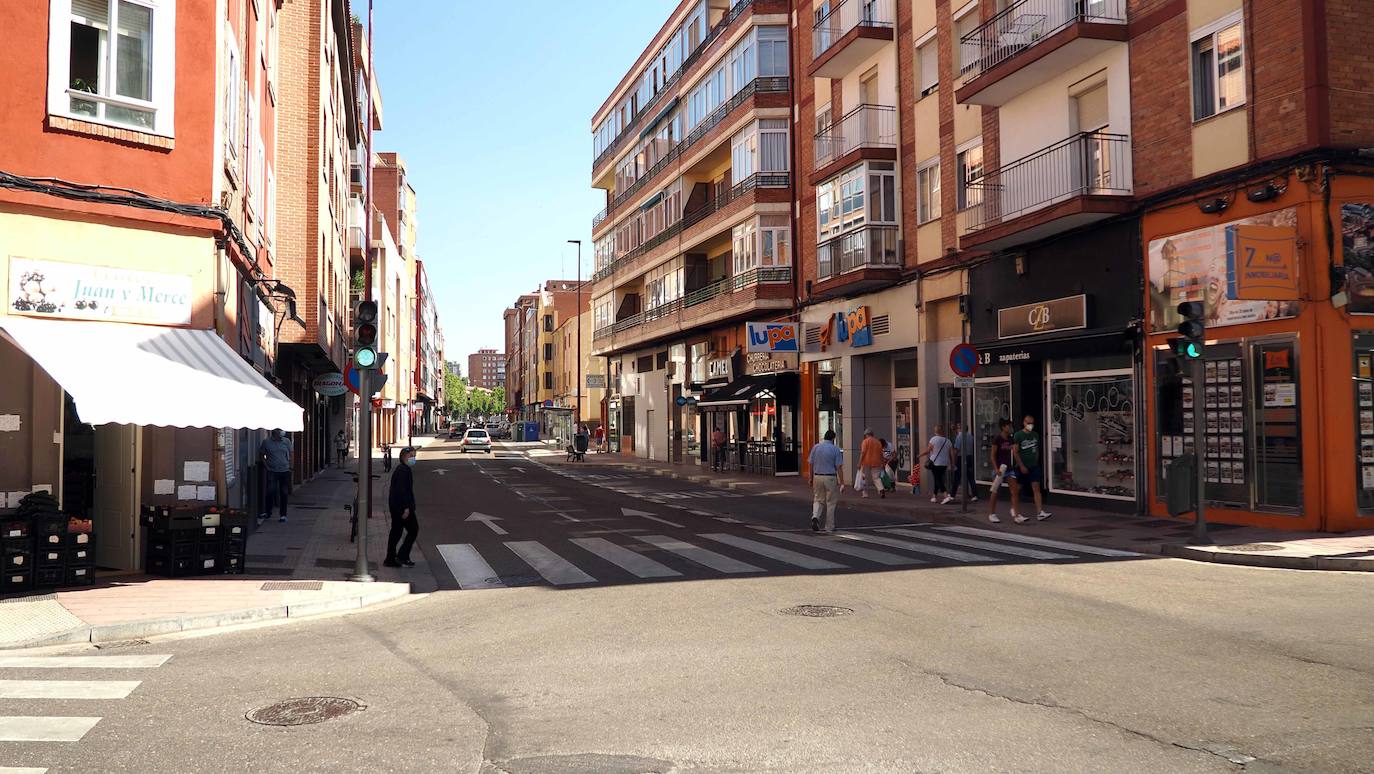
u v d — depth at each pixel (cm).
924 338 2353
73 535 1055
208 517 1164
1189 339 1316
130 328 1130
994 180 2070
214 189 1226
